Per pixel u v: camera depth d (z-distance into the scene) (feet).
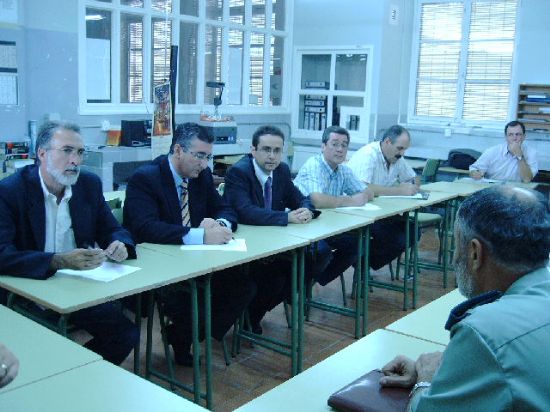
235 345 11.18
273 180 12.26
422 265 16.63
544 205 4.03
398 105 25.36
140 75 21.67
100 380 5.01
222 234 9.73
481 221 4.03
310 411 4.82
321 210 12.96
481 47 23.61
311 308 14.03
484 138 23.36
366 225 12.09
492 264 4.06
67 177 8.29
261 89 25.94
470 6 23.65
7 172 15.51
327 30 25.29
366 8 23.97
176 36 22.43
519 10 22.39
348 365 5.68
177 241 9.58
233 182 11.69
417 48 25.30
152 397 4.75
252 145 12.05
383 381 4.91
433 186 17.25
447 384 3.70
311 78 26.43
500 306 3.78
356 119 24.93
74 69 18.66
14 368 4.51
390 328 6.61
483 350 3.56
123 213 10.07
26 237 8.29
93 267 7.80
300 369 10.56
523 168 18.86
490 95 23.65
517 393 3.41
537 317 3.66
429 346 6.13
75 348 5.62
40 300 6.86
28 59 17.39
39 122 17.85
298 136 26.73
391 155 15.37
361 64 24.62
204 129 10.27
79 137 8.37
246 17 24.81
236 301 10.17
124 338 8.41
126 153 18.42
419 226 15.62
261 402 4.96
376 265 14.94
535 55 22.00
